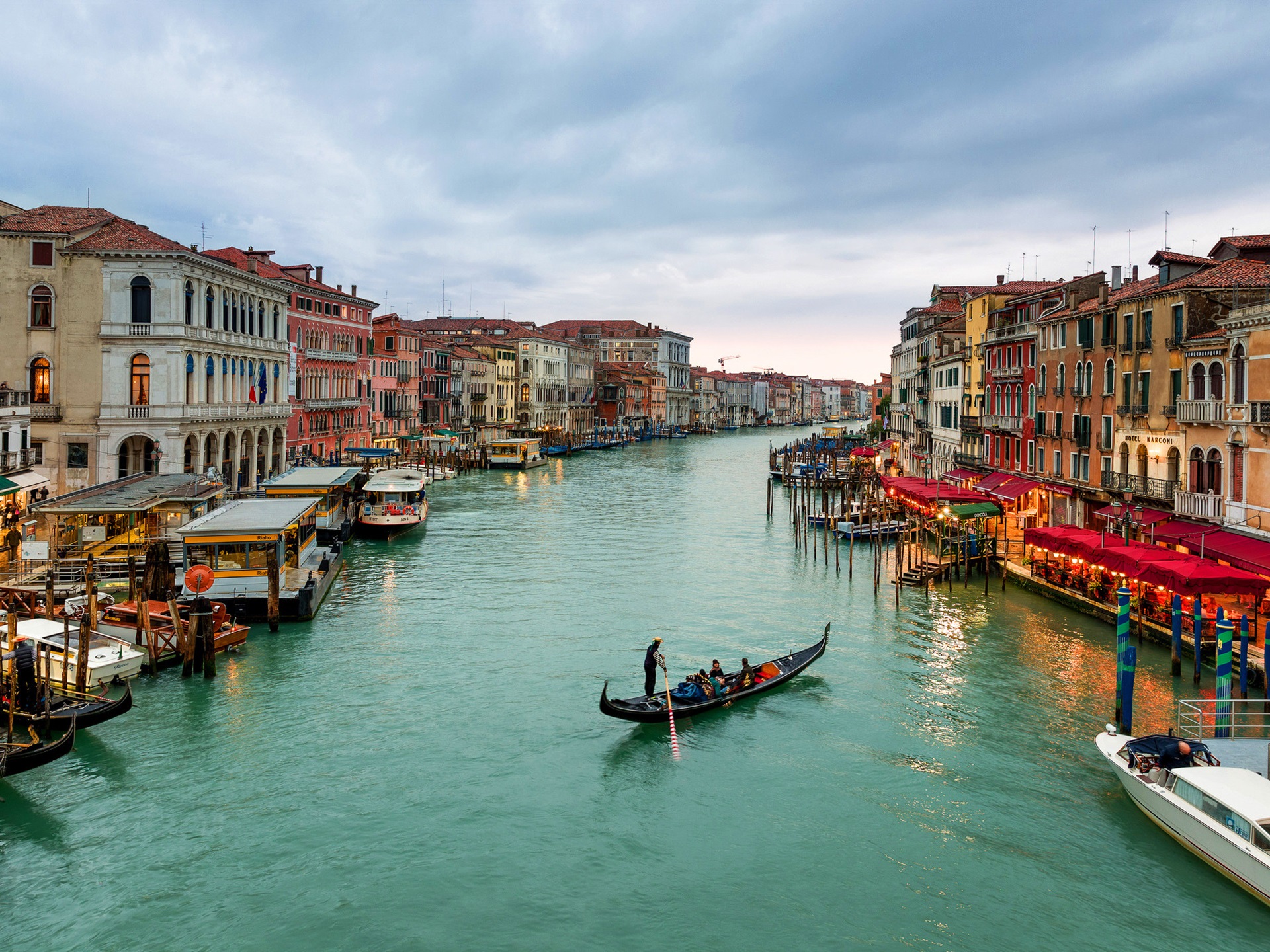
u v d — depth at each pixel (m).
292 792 17.06
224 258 52.66
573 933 13.12
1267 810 13.94
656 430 161.25
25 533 32.28
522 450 89.50
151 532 33.22
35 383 38.72
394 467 74.62
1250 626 24.20
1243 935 13.05
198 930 13.08
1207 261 30.73
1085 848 15.30
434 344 91.06
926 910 13.70
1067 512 37.69
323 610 30.23
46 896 13.78
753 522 53.91
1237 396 26.48
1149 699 21.42
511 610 30.66
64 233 38.38
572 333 168.00
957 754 18.91
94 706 18.52
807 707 21.48
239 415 45.81
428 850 15.22
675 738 19.72
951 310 68.69
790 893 14.13
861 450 88.44
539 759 18.67
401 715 20.81
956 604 31.53
